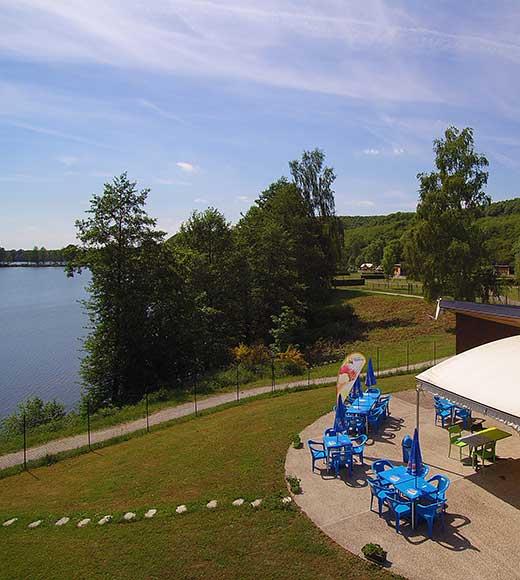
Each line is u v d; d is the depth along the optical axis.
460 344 19.14
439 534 9.65
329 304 57.97
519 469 12.48
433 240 39.25
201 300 39.00
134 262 32.31
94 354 31.80
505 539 9.40
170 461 14.93
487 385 11.03
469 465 12.81
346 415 15.70
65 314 76.06
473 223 39.91
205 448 15.67
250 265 45.44
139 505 11.80
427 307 51.00
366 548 8.93
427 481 10.52
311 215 56.62
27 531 11.11
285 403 20.66
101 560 9.48
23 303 91.19
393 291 67.25
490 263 40.59
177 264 34.91
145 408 23.73
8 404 33.09
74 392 36.00
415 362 28.91
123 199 31.81
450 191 39.50
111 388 32.25
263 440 15.61
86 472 15.44
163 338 34.06
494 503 10.80
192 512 11.06
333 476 12.52
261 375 29.67
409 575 8.41
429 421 16.64
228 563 9.05
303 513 10.66
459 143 39.50
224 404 22.25
